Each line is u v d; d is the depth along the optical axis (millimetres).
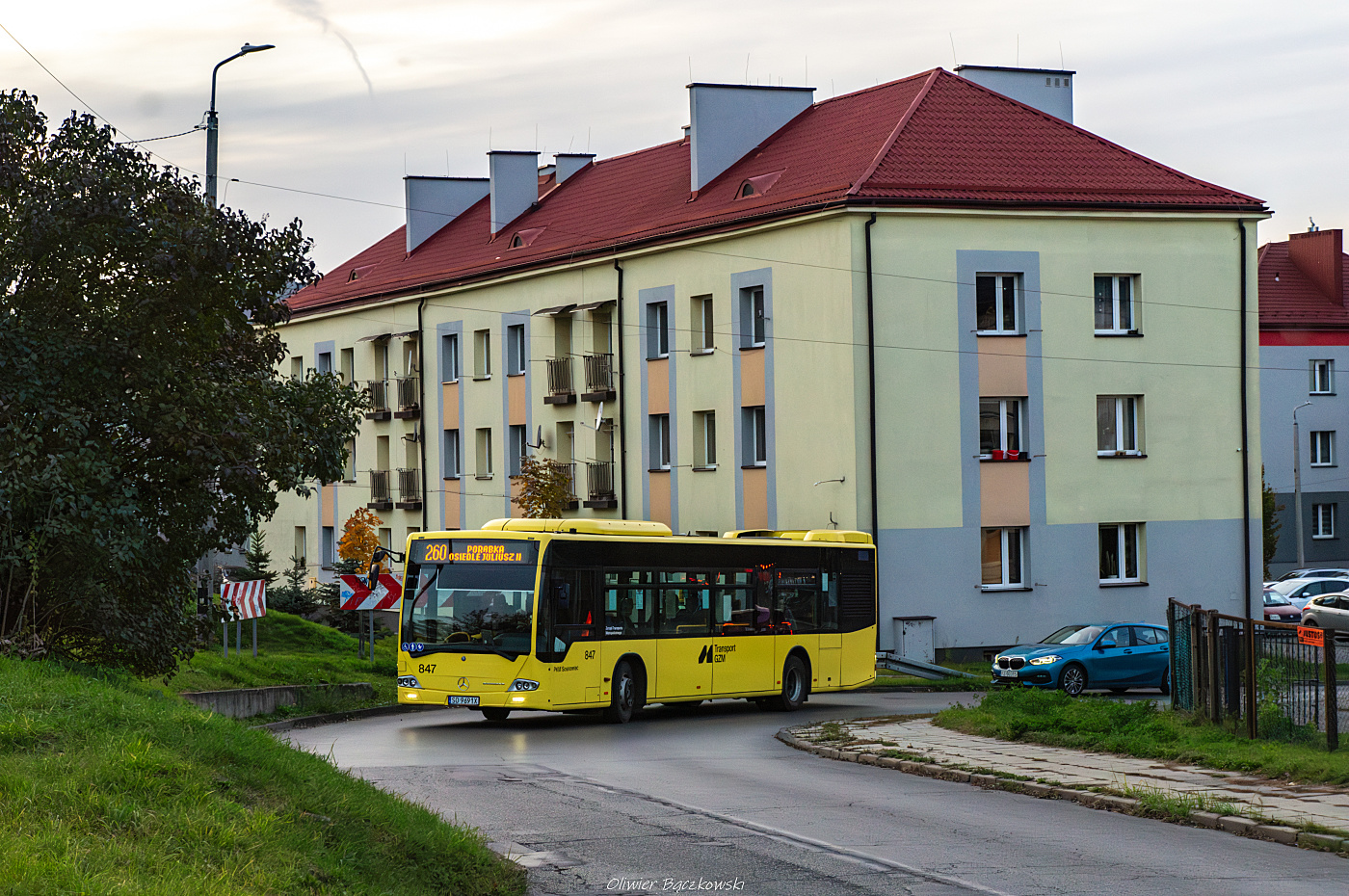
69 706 10648
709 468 40469
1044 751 18031
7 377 15852
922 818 13078
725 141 43750
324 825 9336
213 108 28219
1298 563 62031
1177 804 13008
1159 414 39281
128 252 16547
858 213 36281
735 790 15008
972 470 37281
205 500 17469
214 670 24422
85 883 6922
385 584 31344
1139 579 39125
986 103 40250
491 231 53125
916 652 36250
